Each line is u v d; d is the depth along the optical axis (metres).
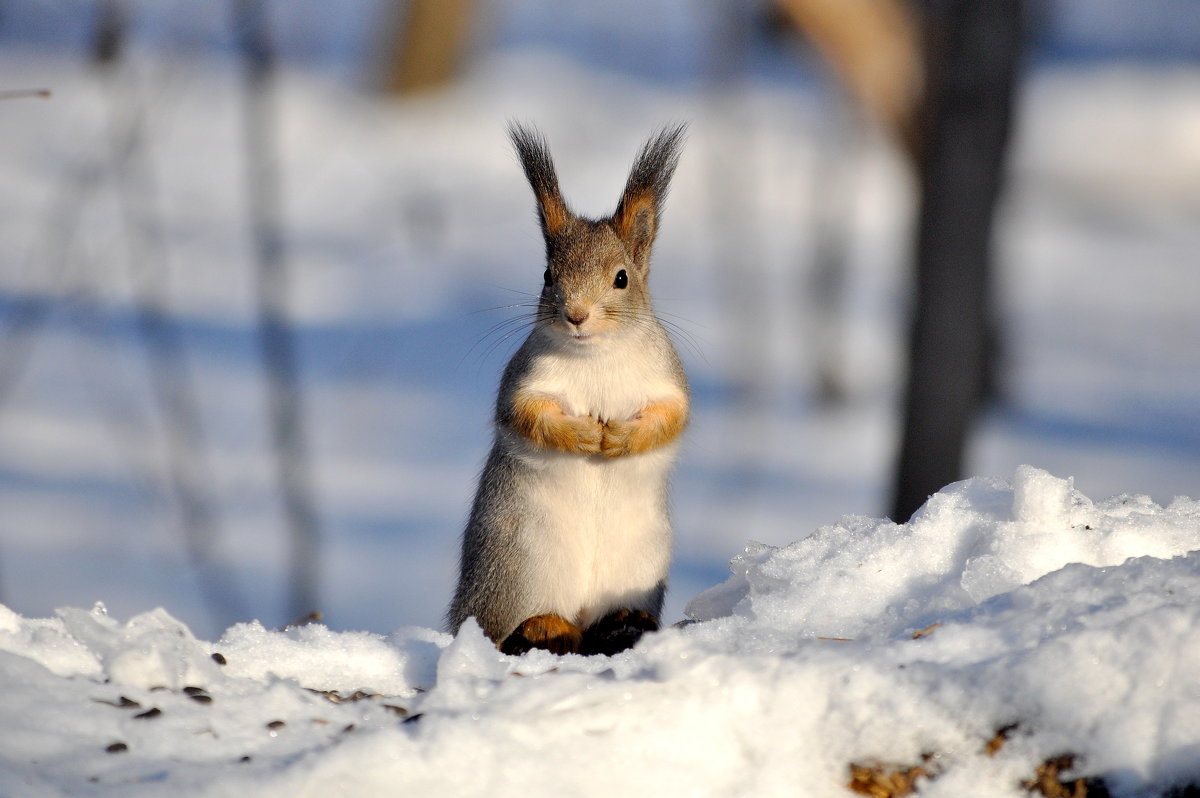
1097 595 4.98
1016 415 24.59
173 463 19.34
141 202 22.64
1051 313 30.19
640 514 7.17
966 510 5.96
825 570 5.84
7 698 4.73
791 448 23.92
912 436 14.70
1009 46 14.36
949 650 4.83
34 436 21.48
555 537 7.08
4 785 4.22
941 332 14.55
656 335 7.48
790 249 30.03
